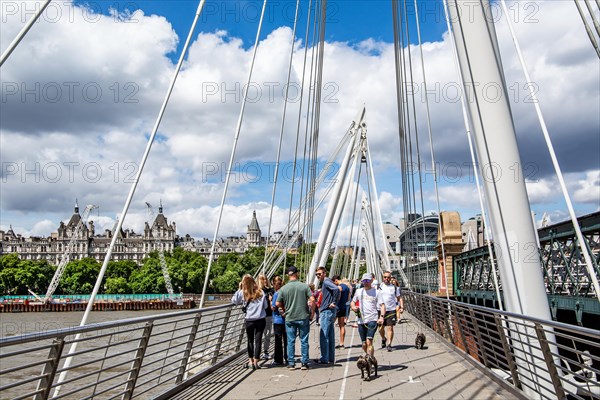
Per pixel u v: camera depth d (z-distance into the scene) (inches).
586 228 576.1
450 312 617.9
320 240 1330.0
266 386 414.3
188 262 7677.2
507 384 389.4
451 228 1565.0
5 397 727.1
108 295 5354.3
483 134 382.3
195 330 432.8
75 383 750.5
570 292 706.8
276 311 530.6
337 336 799.1
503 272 379.9
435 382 423.5
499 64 385.4
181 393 389.1
